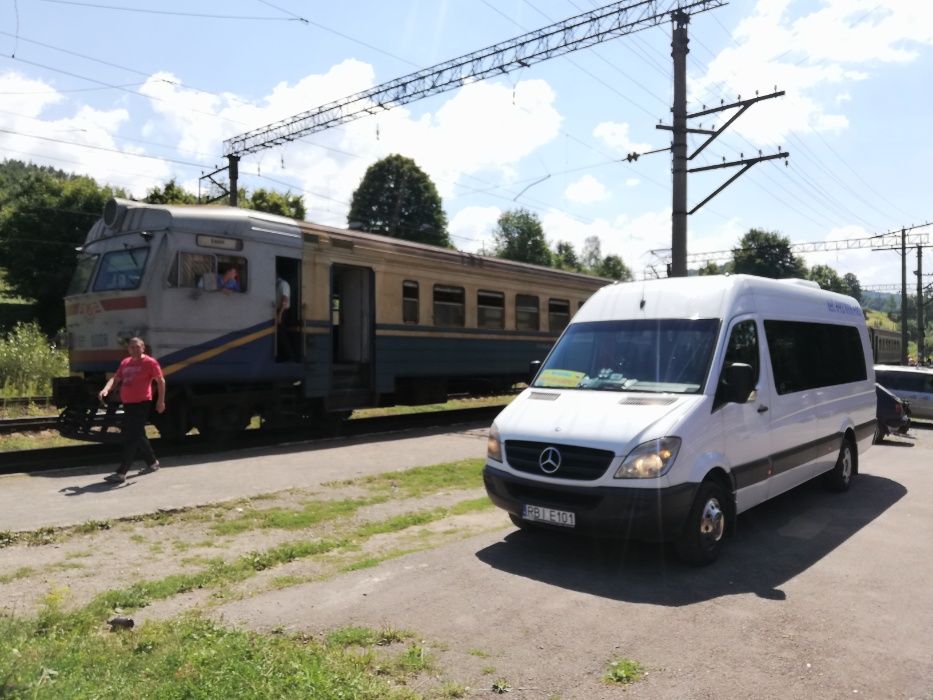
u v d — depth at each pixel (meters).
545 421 6.04
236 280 11.52
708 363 6.20
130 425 8.57
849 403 8.87
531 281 18.47
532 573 5.48
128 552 5.98
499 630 4.34
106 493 7.81
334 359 14.59
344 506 7.71
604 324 7.09
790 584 5.30
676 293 6.95
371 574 5.42
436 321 15.55
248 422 12.17
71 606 4.68
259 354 11.80
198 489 8.07
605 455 5.54
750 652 4.07
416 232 57.97
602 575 5.46
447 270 15.88
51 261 47.56
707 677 3.75
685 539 5.63
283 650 3.81
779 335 7.36
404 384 15.50
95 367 11.16
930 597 5.02
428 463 10.18
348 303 14.41
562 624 4.45
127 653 3.74
